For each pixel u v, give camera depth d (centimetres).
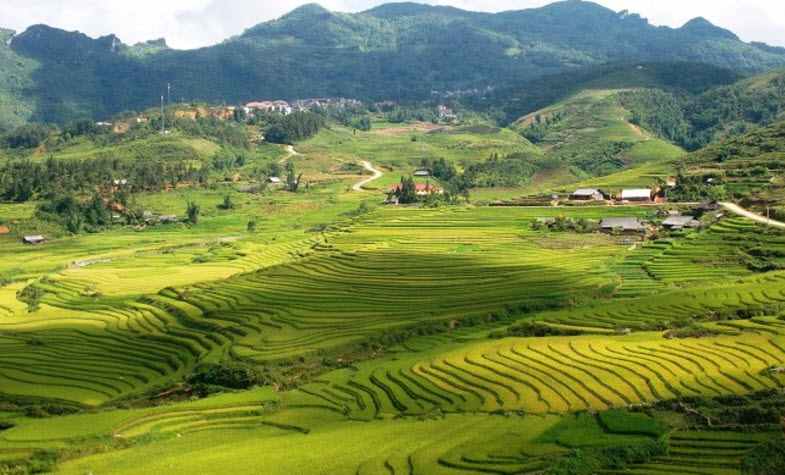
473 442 8150
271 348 12988
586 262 17112
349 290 16012
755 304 12600
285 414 10388
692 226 19475
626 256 17412
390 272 17150
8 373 12694
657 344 11006
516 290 15125
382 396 10544
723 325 11694
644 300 13538
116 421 10344
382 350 12888
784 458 6944
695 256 16688
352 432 9094
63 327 15138
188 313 15362
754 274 14975
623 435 7894
